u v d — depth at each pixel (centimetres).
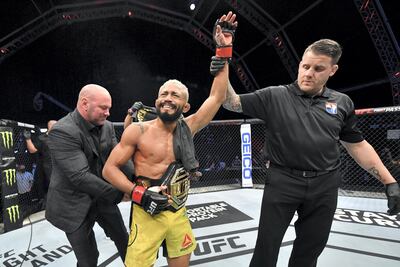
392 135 504
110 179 145
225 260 250
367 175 540
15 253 276
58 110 1423
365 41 873
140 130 145
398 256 249
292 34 1062
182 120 156
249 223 349
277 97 161
